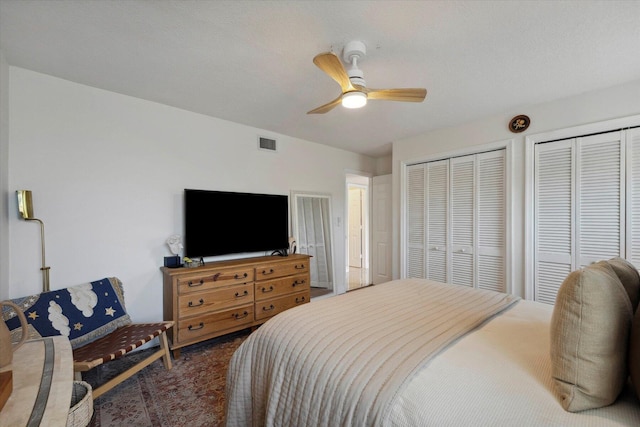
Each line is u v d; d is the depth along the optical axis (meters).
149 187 2.72
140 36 1.74
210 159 3.14
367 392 0.94
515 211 2.95
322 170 4.34
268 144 3.66
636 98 2.30
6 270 2.01
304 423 1.08
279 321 1.50
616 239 2.39
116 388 2.06
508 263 2.99
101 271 2.46
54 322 1.91
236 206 3.24
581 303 0.82
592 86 2.40
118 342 1.97
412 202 3.92
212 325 2.67
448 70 2.14
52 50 1.90
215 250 3.05
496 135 3.08
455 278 3.47
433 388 0.90
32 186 2.17
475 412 0.80
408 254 3.97
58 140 2.28
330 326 1.38
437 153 3.61
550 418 0.76
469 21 1.59
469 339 1.22
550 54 1.93
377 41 1.78
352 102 1.83
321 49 1.87
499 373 0.96
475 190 3.28
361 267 6.93
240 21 1.60
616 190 2.40
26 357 1.02
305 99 2.69
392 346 1.16
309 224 4.17
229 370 1.54
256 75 2.22
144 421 1.73
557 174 2.70
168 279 2.58
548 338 1.22
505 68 2.11
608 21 1.58
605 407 0.80
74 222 2.34
